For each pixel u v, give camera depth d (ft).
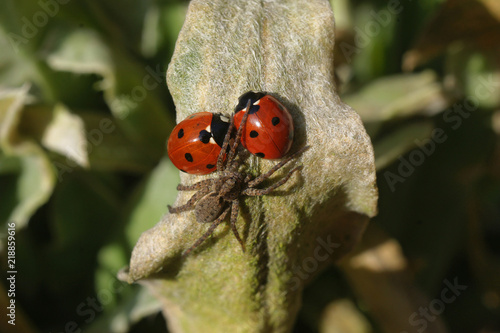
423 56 0.53
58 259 0.52
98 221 0.53
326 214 0.45
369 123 0.51
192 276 0.45
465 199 0.56
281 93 0.43
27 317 0.52
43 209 0.54
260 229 0.44
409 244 0.56
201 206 0.42
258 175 0.44
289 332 0.48
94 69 0.49
